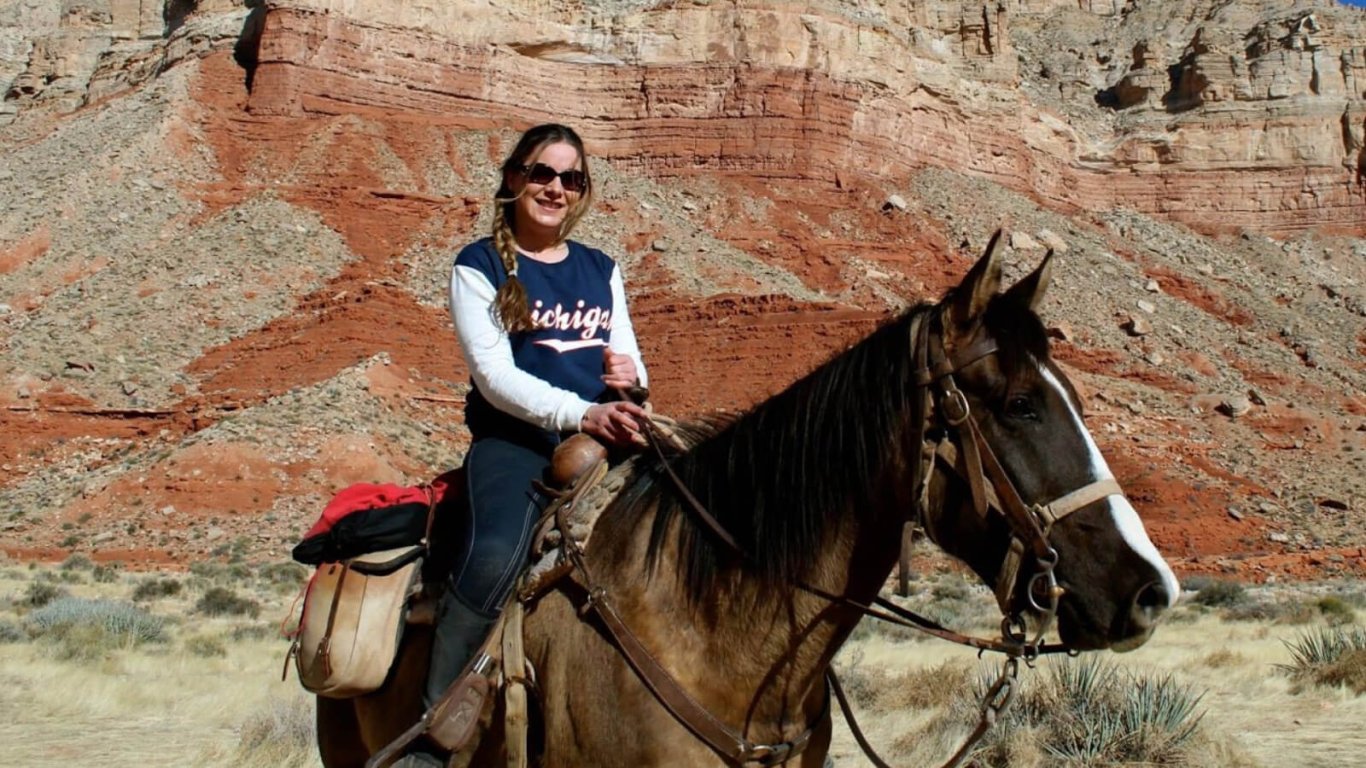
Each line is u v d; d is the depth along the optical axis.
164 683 16.88
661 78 99.81
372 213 80.00
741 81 99.62
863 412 3.79
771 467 3.92
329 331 64.81
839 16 104.81
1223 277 107.31
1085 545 3.49
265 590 37.31
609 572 4.06
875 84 104.88
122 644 21.78
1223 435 72.00
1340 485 66.25
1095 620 3.45
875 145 102.75
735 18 101.94
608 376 4.44
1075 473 3.54
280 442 51.53
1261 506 62.06
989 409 3.63
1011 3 165.88
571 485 4.23
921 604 33.34
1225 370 83.81
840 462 3.82
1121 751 10.52
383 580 4.50
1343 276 110.31
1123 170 119.50
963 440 3.62
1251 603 38.59
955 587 39.47
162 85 90.81
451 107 94.06
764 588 3.84
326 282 72.50
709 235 88.12
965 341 3.70
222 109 88.56
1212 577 52.16
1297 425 74.31
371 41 91.94
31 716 14.21
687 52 101.12
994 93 114.25
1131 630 3.38
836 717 13.22
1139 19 153.12
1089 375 76.94
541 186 4.53
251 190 81.62
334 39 90.56
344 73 90.44
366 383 58.28
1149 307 91.94
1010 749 10.50
